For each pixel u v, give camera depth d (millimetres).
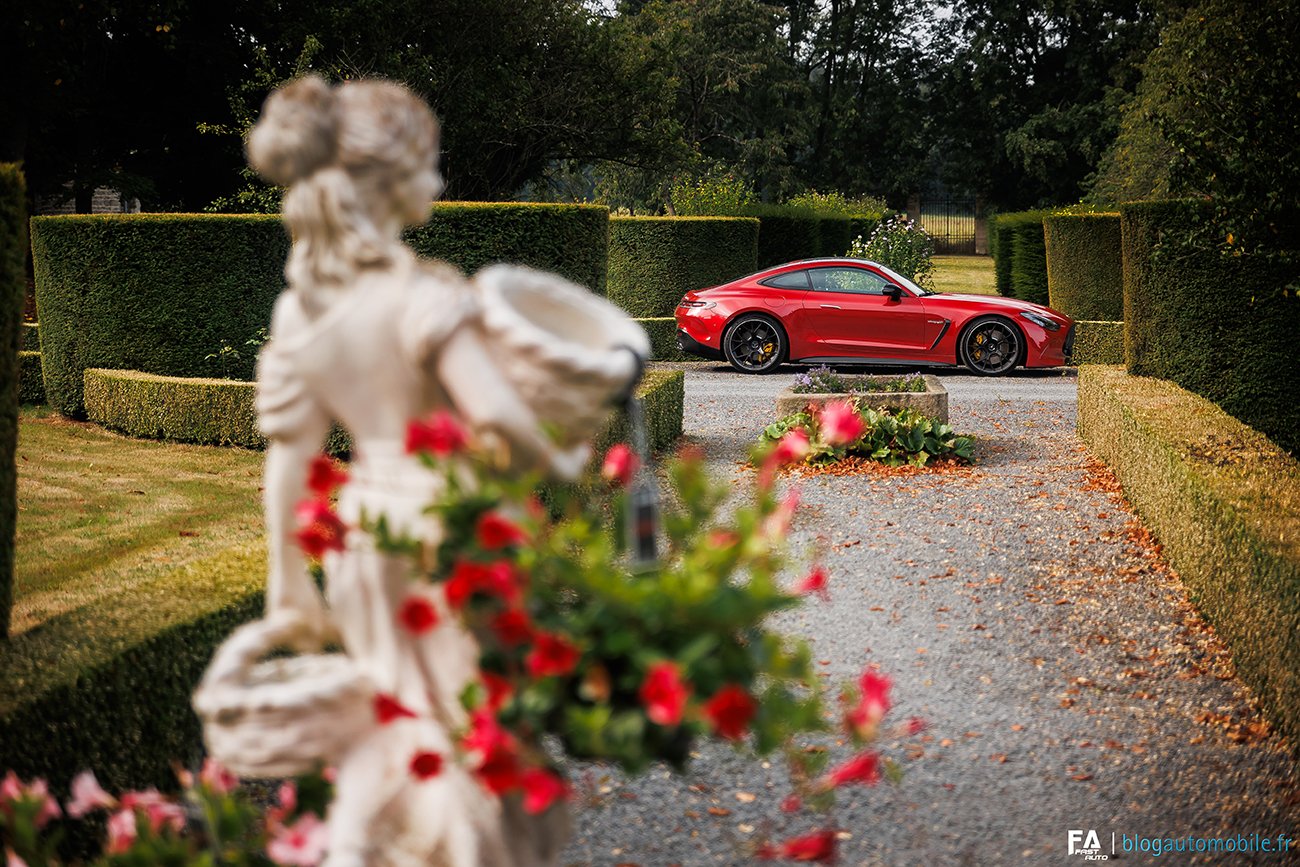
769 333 16531
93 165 22562
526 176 27312
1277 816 4191
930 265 23812
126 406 10859
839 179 52031
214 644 4156
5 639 3996
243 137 18859
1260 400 10750
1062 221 18031
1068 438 11375
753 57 46344
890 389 11125
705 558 2271
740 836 4023
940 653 5805
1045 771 4559
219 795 2889
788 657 2229
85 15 19547
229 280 11312
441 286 2451
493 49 24344
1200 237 10117
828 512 8445
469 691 2229
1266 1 9781
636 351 2496
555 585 2291
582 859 3854
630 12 45000
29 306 17125
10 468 4207
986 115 49281
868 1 50844
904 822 4145
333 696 2500
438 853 2500
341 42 22188
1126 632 6102
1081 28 47438
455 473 2328
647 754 2178
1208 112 9672
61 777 3449
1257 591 5207
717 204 23859
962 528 8047
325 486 2418
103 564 6684
